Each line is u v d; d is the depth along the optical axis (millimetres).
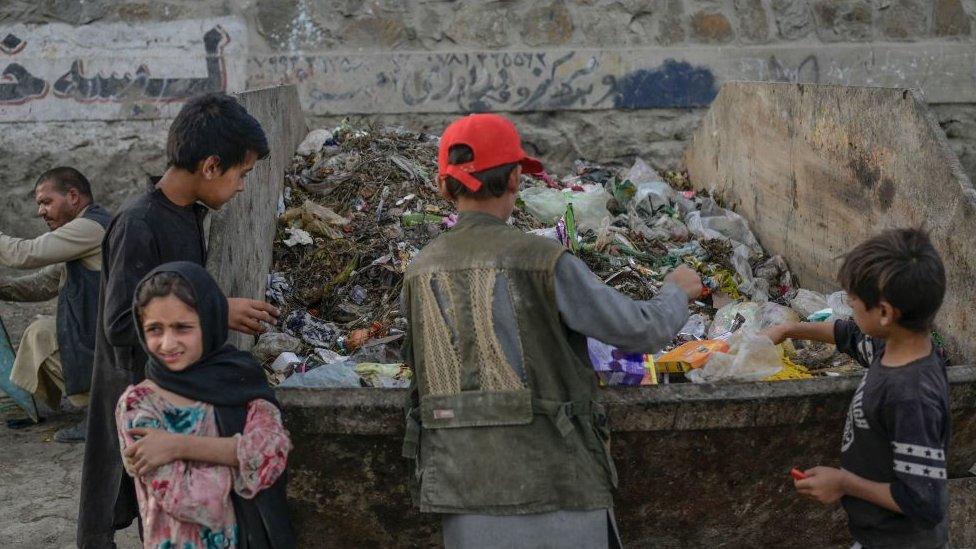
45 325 3961
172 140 2240
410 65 5797
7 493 3486
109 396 2363
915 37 6043
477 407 1885
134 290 2172
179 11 5734
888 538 1986
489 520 1869
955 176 2760
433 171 4492
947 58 6062
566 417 1869
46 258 3639
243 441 1938
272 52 5770
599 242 3814
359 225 3963
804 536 2668
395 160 4430
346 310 3455
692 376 2568
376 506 2459
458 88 5852
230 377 2014
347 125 5258
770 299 3730
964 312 2672
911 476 1862
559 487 1863
